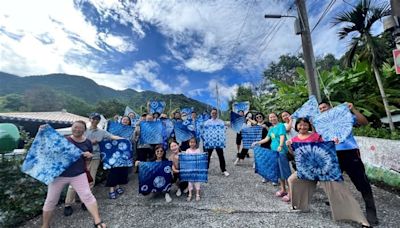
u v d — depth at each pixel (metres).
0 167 3.48
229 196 4.32
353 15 6.66
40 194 3.80
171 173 4.23
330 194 3.14
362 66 7.96
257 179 5.38
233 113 7.34
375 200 3.85
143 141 5.49
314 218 3.32
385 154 4.43
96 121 4.35
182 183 4.46
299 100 9.42
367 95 8.15
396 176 4.18
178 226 3.22
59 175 3.00
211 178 5.50
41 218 3.62
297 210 3.59
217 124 5.82
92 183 4.27
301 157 3.29
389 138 5.16
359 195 4.16
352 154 3.22
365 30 6.70
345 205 3.07
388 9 6.25
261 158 4.48
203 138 5.86
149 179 4.06
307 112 4.36
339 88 8.52
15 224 3.36
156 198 4.30
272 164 4.27
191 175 4.20
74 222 3.42
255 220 3.33
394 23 4.13
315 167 3.20
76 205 4.07
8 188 3.43
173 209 3.79
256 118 6.59
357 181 3.19
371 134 5.53
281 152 4.09
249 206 3.83
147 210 3.77
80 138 3.42
